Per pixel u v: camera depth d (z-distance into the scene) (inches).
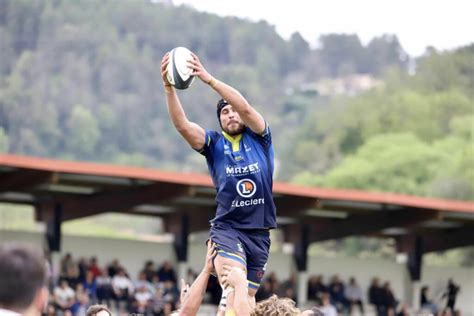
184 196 1556.3
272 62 6363.2
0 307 237.0
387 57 6496.1
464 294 2087.8
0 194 1610.5
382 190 4237.2
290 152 5064.0
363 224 1846.7
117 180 1557.6
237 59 6348.4
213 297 1704.0
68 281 1557.6
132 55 5654.5
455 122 4616.1
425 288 2004.2
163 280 1684.3
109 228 4365.2
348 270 1982.0
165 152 5433.1
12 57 5319.9
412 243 2012.8
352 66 6481.3
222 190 467.5
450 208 1765.5
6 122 5014.8
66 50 5487.2
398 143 4475.9
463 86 5088.6
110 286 1596.9
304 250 1879.9
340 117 4938.5
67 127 5162.4
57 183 1541.6
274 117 5831.7
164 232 1836.9
